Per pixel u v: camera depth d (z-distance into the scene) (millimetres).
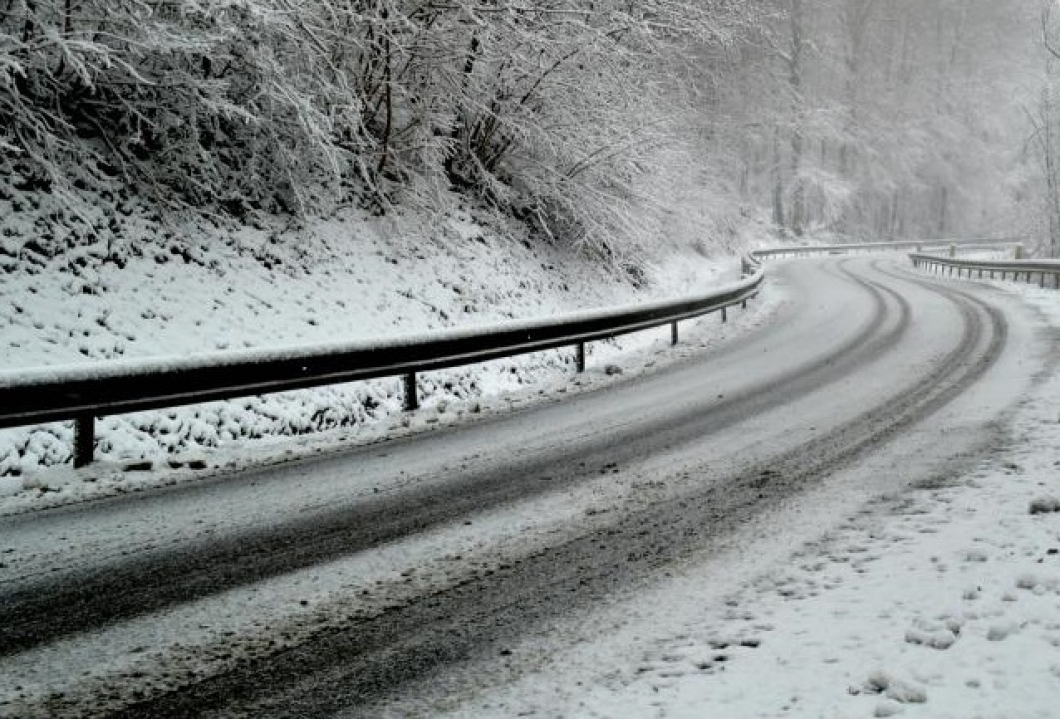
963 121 74375
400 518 5797
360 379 9750
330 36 15852
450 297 16125
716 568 4605
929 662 3312
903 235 77312
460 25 17766
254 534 5492
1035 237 52500
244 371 8508
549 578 4570
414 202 17719
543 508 5945
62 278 10617
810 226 65062
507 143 21125
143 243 12039
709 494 6145
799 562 4617
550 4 18984
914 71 73438
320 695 3312
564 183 21844
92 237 11445
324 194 16141
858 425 8328
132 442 8797
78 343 9867
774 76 55375
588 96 21156
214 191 13859
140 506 6223
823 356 13828
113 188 12414
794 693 3156
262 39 13555
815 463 6906
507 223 21109
